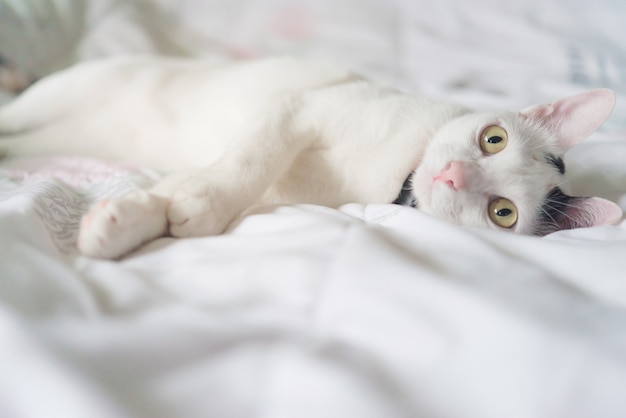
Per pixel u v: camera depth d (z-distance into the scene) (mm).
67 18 689
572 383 230
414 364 244
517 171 411
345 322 260
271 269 280
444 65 723
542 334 245
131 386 224
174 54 731
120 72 535
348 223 318
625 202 431
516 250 306
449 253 295
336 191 426
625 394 225
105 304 264
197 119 508
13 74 624
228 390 230
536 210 413
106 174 430
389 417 216
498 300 261
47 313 256
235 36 768
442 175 398
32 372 220
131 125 536
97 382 217
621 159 470
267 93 478
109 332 240
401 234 316
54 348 229
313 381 228
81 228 314
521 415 224
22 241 299
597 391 228
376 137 425
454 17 805
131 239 315
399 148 423
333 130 424
